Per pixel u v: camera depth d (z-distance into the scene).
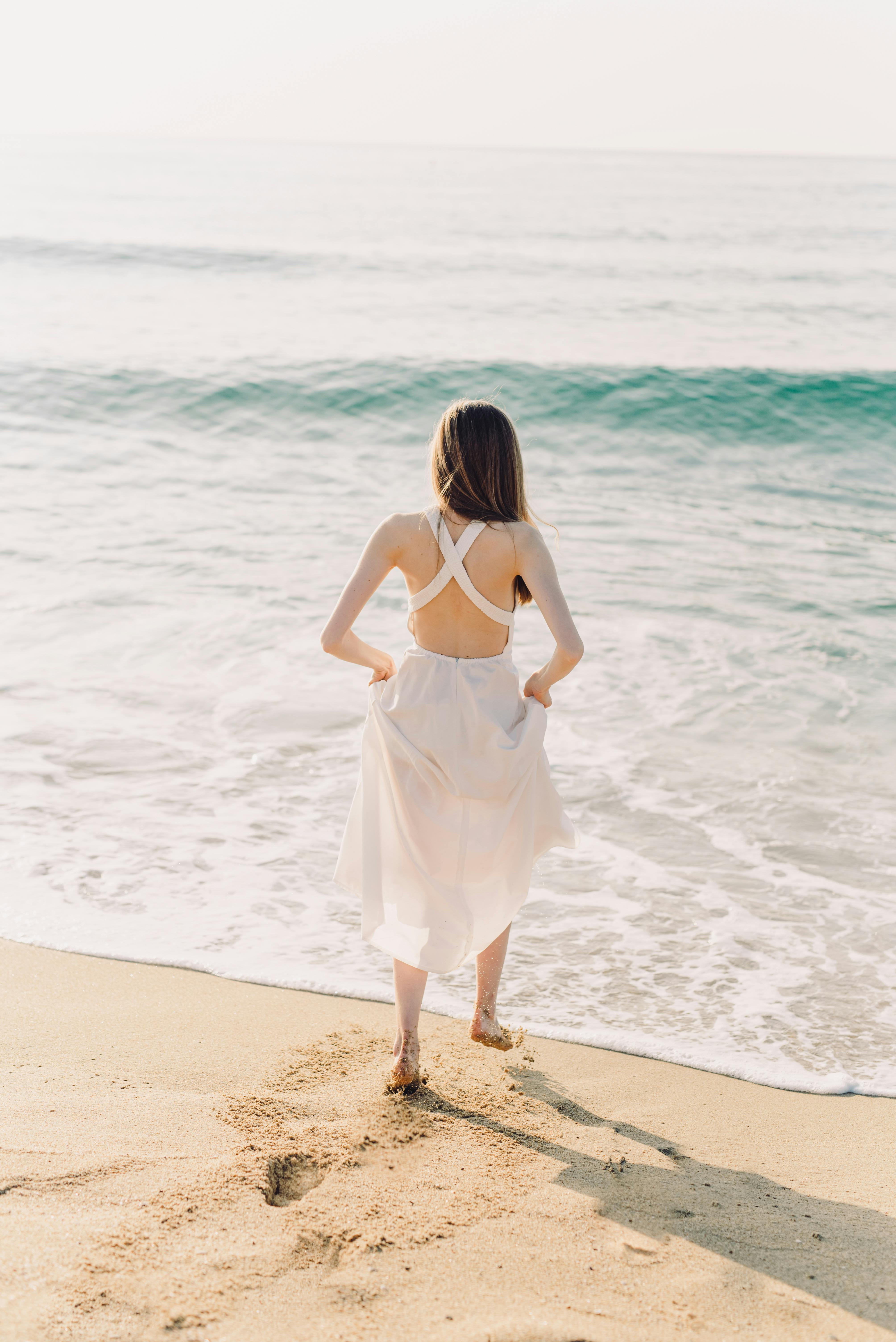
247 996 3.15
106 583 7.21
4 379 12.70
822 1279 1.97
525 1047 2.93
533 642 6.54
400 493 9.75
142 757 4.95
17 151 99.62
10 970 3.24
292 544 8.12
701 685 5.89
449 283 21.75
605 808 4.59
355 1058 2.79
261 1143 2.30
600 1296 1.87
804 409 12.98
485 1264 1.93
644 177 73.12
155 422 11.97
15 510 8.79
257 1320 1.73
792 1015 3.17
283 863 4.07
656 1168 2.36
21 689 5.64
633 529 8.92
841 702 5.71
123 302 18.33
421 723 2.52
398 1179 2.21
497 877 2.57
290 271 22.48
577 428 12.55
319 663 6.10
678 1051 2.95
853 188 60.97
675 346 16.08
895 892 3.95
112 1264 1.83
